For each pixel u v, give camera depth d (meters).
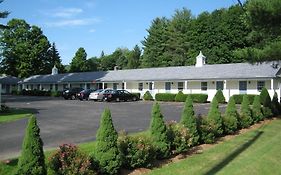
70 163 8.73
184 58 72.50
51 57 81.38
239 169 11.01
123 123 20.34
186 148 12.84
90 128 18.45
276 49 20.27
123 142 10.53
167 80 45.75
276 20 18.55
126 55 106.44
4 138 15.23
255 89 39.00
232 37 59.94
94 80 55.16
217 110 16.23
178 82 45.75
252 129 18.88
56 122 21.03
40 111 28.50
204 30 64.38
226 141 15.46
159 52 78.44
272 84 37.12
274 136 16.72
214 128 15.22
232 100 18.44
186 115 14.12
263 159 12.27
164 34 77.69
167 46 76.44
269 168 11.28
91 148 11.91
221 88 41.72
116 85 53.78
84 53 90.06
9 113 26.33
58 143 14.04
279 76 36.88
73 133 16.72
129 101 43.78
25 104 36.94
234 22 59.88
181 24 75.94
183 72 46.66
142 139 11.07
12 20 76.00
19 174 7.80
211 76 41.78
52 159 8.73
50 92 59.28
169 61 74.94
